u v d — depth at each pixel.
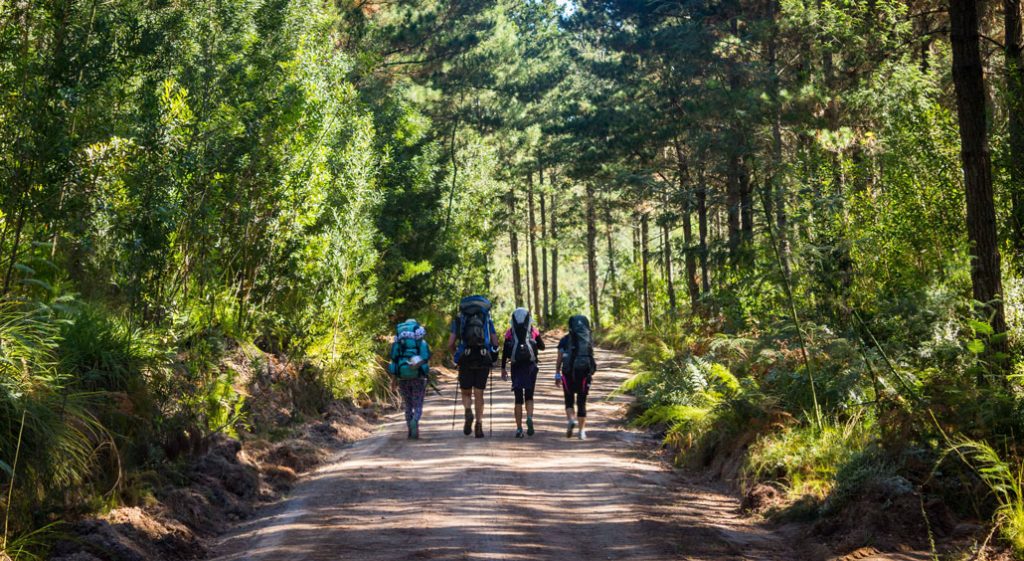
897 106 14.20
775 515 7.89
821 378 10.19
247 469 9.62
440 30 36.12
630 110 28.56
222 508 8.40
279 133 14.20
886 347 9.52
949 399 7.52
